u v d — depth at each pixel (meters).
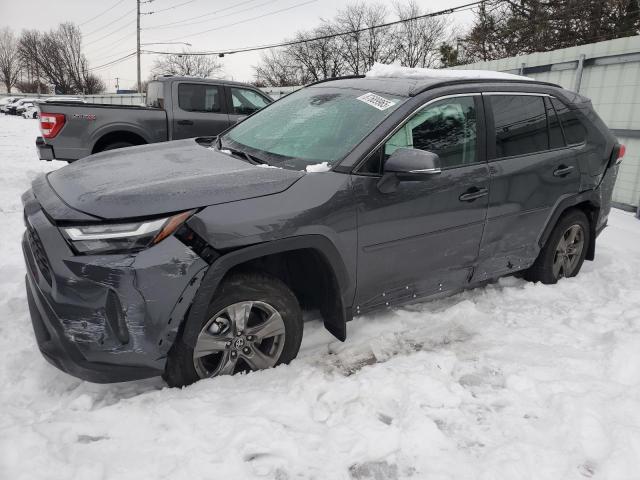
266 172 2.76
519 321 3.64
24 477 1.94
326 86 3.85
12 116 42.53
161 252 2.31
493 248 3.67
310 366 2.91
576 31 26.55
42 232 2.37
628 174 7.63
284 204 2.61
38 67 88.50
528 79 4.08
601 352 3.13
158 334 2.36
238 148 3.41
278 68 61.81
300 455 2.20
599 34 25.44
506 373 2.90
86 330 2.27
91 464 2.03
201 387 2.58
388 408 2.59
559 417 2.48
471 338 3.37
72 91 87.50
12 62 97.31
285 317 2.78
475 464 2.20
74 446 2.16
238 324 2.63
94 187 2.56
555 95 4.09
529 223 3.86
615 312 3.74
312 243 2.68
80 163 3.20
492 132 3.55
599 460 2.24
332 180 2.80
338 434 2.33
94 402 2.56
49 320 2.32
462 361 3.06
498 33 30.92
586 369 2.96
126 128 7.72
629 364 2.95
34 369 2.82
